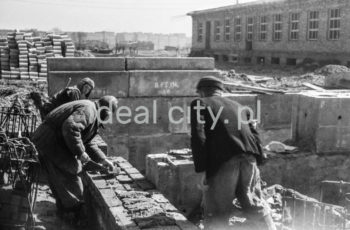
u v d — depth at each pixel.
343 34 27.66
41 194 6.37
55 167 5.16
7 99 13.11
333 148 7.16
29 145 4.83
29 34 20.86
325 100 7.04
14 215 4.82
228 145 4.01
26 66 20.06
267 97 9.73
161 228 4.00
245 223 4.47
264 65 34.59
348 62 27.44
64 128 4.95
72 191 5.22
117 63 9.74
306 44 31.02
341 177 7.27
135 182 5.43
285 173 6.93
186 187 6.10
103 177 5.56
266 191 6.33
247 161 4.06
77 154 4.97
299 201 5.55
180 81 10.18
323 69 24.33
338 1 27.84
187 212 6.16
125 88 9.81
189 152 6.62
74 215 5.48
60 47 21.25
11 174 4.80
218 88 4.34
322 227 5.20
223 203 4.12
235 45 40.00
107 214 4.58
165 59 10.10
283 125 9.94
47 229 5.30
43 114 6.54
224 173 4.03
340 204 6.41
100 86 9.62
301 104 7.52
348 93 7.78
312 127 7.22
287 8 32.78
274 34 34.72
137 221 4.11
